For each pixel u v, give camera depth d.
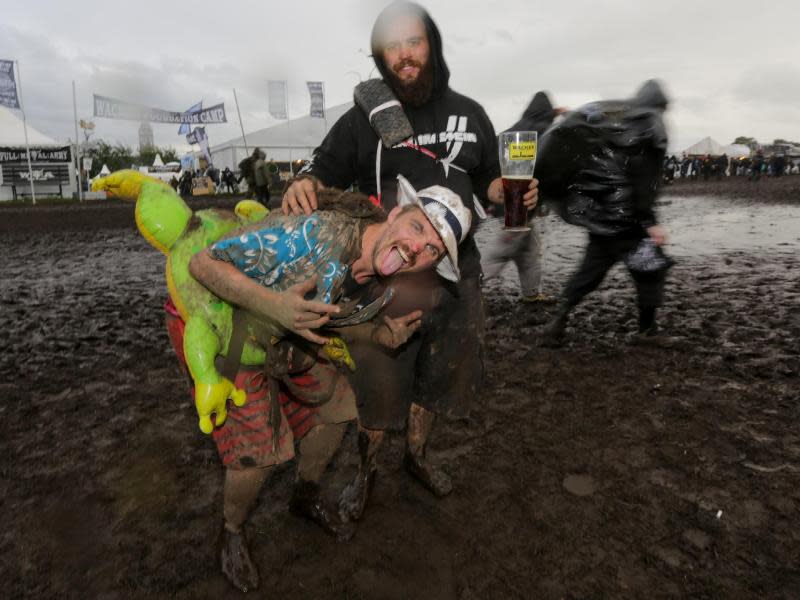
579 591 2.08
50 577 2.20
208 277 1.71
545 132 4.36
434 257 1.83
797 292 6.05
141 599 2.09
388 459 3.04
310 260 1.74
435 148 2.41
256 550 2.34
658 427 3.22
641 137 4.00
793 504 2.52
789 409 3.36
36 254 10.43
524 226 2.20
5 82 27.92
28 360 4.54
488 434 3.23
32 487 2.79
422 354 2.45
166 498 2.71
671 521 2.44
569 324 5.13
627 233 4.27
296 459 3.05
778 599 2.01
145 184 2.02
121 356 4.62
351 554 2.31
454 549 2.32
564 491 2.68
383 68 2.38
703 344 4.48
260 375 2.00
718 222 13.09
